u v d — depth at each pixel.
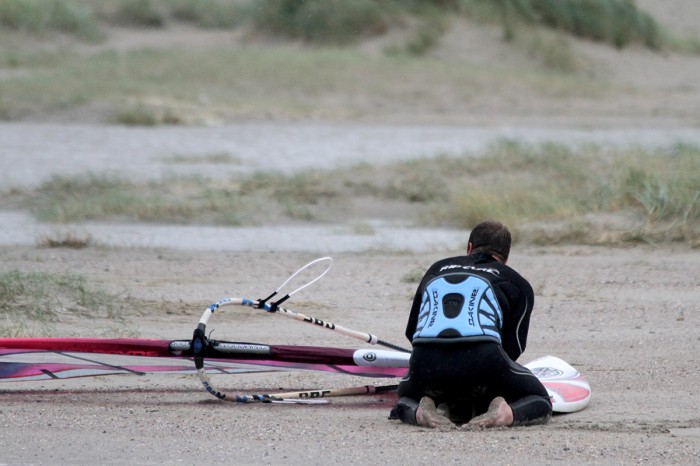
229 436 19.23
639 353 27.25
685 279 37.47
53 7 136.12
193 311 32.22
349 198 56.69
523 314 20.00
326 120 92.38
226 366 22.39
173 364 22.59
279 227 50.78
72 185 58.81
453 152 72.75
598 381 24.30
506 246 21.02
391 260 41.72
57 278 35.66
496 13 127.94
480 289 19.56
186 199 55.47
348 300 34.28
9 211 54.28
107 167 66.50
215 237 47.69
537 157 63.44
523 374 19.72
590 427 19.89
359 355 22.38
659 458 17.88
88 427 19.78
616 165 58.41
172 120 88.81
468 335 19.08
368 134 84.44
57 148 74.31
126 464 17.52
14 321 29.42
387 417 20.94
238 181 59.69
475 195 52.41
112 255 42.59
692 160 57.03
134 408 21.45
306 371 25.45
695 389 23.50
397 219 53.44
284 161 70.06
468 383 19.30
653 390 23.42
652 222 46.78
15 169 65.12
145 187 58.22
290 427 19.88
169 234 48.28
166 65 111.62
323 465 17.47
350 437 19.11
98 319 30.45
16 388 23.19
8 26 131.50
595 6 132.50
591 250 43.38
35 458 17.80
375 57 116.19
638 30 134.12
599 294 35.03
